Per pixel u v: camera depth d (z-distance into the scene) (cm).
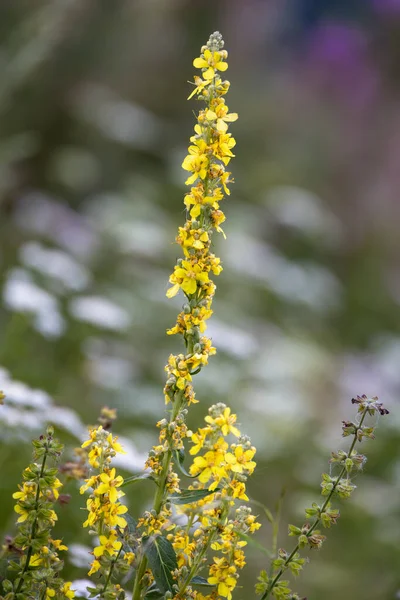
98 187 1238
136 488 493
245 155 1573
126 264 941
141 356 788
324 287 1097
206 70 227
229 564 222
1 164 907
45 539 221
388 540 561
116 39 1316
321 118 1698
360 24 1817
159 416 665
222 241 990
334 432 737
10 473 434
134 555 223
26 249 695
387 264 1525
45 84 1162
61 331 589
